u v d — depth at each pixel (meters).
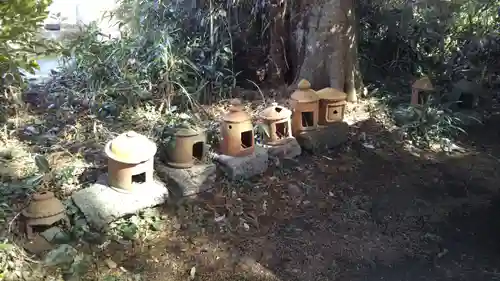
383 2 2.96
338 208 1.61
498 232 1.51
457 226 1.54
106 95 2.12
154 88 2.22
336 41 2.35
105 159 1.73
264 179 1.74
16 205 1.45
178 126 1.66
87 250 1.31
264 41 2.60
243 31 2.59
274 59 2.53
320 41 2.35
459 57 2.81
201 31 2.46
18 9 1.38
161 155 1.68
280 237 1.45
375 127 2.22
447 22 2.87
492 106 2.58
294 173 1.80
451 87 2.62
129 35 2.43
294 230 1.49
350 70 2.41
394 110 2.36
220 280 1.26
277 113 1.84
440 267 1.34
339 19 2.33
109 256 1.31
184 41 2.39
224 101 2.29
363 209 1.62
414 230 1.51
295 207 1.61
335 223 1.53
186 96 2.16
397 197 1.70
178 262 1.32
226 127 1.71
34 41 1.66
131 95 2.10
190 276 1.26
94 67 2.20
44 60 2.89
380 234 1.49
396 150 2.04
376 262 1.36
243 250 1.38
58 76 2.52
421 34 2.89
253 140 1.74
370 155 1.99
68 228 1.34
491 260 1.38
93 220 1.36
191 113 2.12
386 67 2.87
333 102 1.99
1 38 1.42
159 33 2.28
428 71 2.77
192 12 2.50
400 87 2.68
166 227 1.45
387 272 1.32
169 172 1.60
